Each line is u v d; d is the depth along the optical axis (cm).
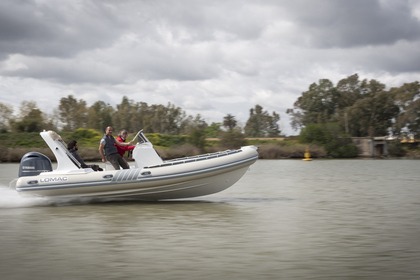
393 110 11388
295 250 824
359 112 11500
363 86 12925
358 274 685
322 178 2761
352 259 765
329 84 12838
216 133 9206
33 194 1354
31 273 689
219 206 1371
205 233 970
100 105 10031
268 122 12938
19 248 835
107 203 1417
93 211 1262
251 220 1126
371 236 945
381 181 2502
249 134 12862
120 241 893
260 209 1317
